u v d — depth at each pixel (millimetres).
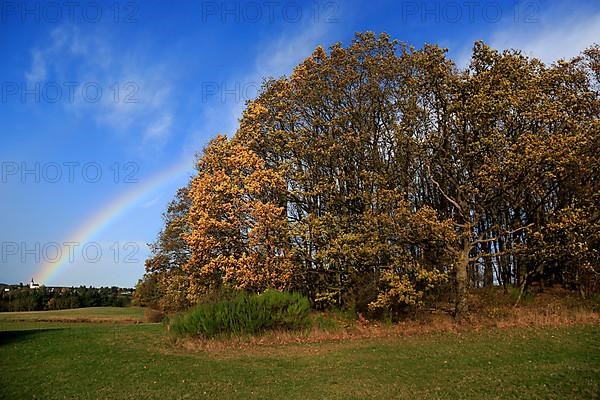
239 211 32750
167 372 18391
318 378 16781
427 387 14883
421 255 32969
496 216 33531
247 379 16984
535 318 27531
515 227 34719
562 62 33688
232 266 31484
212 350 23484
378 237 30453
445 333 26000
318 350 22641
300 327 27250
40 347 24750
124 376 17844
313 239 32781
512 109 29797
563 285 35562
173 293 43094
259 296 27844
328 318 29734
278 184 33719
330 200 34562
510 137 30359
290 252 32938
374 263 31594
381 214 30109
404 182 34438
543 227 29531
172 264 49438
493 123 29453
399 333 26828
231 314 26578
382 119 36344
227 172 34625
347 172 35969
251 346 24344
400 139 31906
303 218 34094
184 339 26031
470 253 35625
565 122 30203
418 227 28922
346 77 35500
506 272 37688
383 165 35469
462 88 30016
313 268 34562
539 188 30328
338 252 31125
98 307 93188
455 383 15109
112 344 25641
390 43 36062
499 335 23656
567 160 26719
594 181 30734
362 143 35250
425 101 32656
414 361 18828
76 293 94438
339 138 35344
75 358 21562
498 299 33219
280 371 18156
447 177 32406
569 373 15422
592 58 34875
